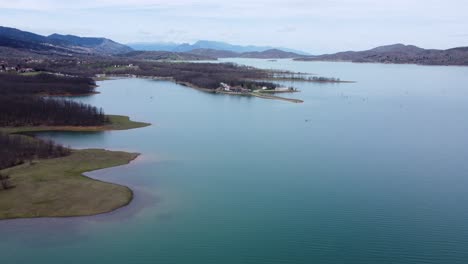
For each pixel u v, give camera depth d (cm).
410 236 9112
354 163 14538
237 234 9075
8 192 10625
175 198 10969
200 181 12344
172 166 13788
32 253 8181
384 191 11794
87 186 11225
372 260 8144
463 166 14225
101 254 8188
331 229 9388
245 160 14712
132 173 12862
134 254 8206
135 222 9481
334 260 8150
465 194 11594
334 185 12238
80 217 9556
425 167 14112
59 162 13362
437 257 8288
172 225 9438
